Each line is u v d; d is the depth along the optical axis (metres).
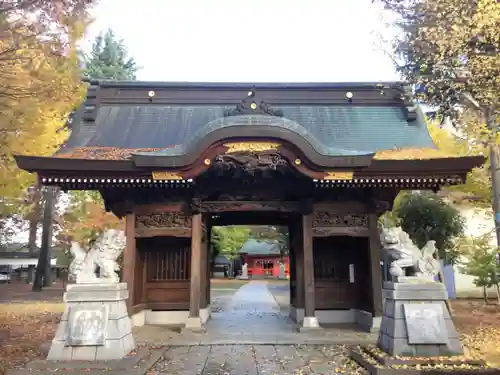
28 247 51.59
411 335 8.92
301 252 15.61
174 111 17.16
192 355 10.50
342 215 14.35
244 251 60.72
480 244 18.03
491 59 10.20
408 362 8.49
